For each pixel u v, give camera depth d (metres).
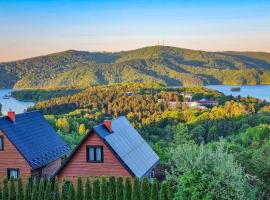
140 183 33.09
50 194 34.66
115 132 39.12
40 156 40.94
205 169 30.81
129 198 33.09
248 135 111.00
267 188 36.47
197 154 33.50
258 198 36.34
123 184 33.50
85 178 36.44
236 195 29.83
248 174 38.22
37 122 45.34
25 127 42.25
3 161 39.19
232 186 29.72
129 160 36.81
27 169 38.78
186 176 30.14
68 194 34.41
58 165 45.72
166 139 117.38
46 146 43.34
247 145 104.31
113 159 35.84
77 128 123.00
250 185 36.28
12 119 40.94
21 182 35.59
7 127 39.59
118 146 37.12
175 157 34.16
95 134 36.03
